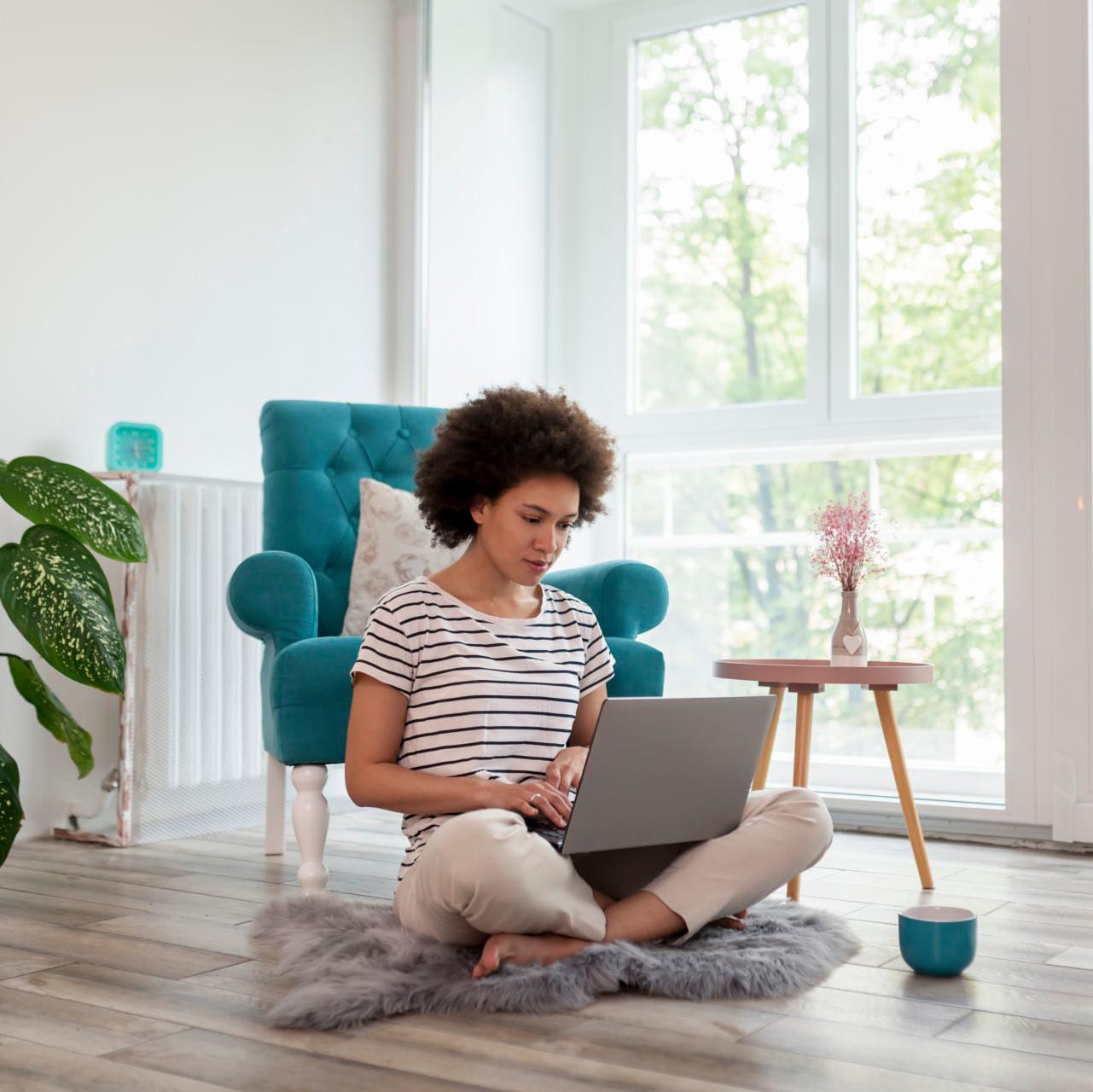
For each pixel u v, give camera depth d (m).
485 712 1.66
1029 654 2.89
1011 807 2.91
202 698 2.89
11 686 2.75
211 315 3.17
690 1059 1.29
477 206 3.77
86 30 2.91
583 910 1.56
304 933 1.72
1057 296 2.86
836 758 3.44
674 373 3.83
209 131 3.19
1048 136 2.88
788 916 1.80
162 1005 1.50
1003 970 1.67
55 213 2.83
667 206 3.87
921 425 3.40
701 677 3.72
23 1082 1.24
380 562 2.64
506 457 1.67
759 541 3.64
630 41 3.94
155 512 2.82
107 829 2.81
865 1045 1.34
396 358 3.68
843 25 3.57
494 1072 1.25
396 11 3.72
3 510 2.70
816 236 3.59
